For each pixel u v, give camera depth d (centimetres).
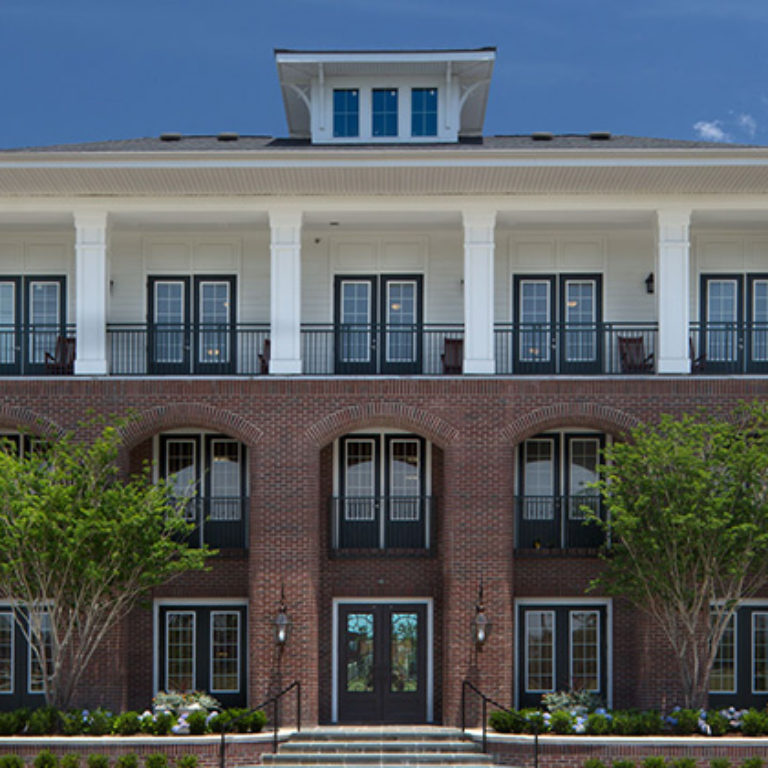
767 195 3031
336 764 2698
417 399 2977
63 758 2638
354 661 3112
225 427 2981
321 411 2978
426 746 2755
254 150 2914
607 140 3303
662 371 3000
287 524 2956
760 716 2761
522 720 2780
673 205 3041
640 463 2780
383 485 3181
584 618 3114
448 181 2983
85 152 2903
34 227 3231
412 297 3259
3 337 3262
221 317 3266
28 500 2706
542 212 3072
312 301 3256
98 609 2791
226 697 3102
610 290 3247
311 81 3322
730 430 2820
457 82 3325
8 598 2831
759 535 2739
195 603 3119
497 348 3238
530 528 3134
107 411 2981
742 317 3244
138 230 3250
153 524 2773
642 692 2939
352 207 3059
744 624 3075
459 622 2930
